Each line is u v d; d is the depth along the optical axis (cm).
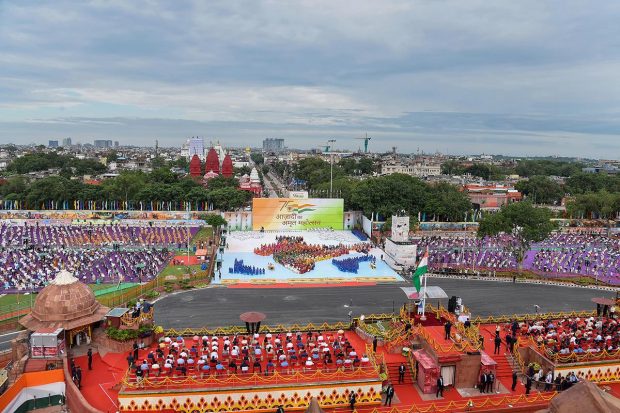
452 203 12706
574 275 8306
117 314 4653
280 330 5212
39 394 3812
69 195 13788
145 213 12838
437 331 4631
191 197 13675
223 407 3659
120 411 3522
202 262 8506
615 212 14525
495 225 8900
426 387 4019
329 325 5569
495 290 7288
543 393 3916
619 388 4269
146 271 7938
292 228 11788
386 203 11969
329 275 8062
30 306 6078
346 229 12131
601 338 4672
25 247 9538
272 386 3700
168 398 3581
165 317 5869
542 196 18262
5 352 4575
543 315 5731
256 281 7638
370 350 4238
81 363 4197
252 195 17112
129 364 3950
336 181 16912
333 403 3806
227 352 4197
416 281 5244
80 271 7781
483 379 4034
